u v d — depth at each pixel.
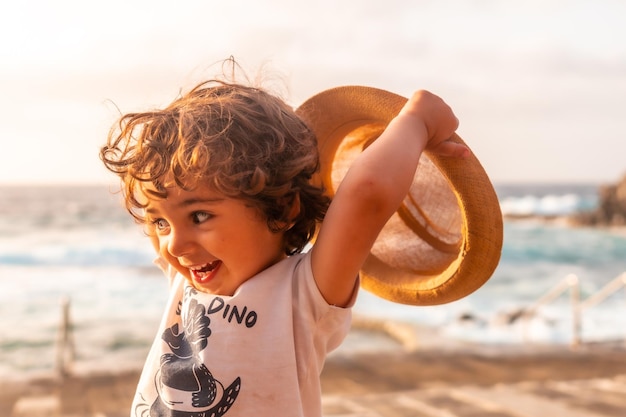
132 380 8.34
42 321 17.45
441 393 6.75
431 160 1.28
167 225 1.21
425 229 1.41
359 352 9.72
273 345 1.19
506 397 6.55
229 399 1.19
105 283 24.73
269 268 1.24
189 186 1.12
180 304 1.34
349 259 1.15
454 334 15.14
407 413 5.97
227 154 1.12
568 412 5.95
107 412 6.90
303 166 1.21
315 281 1.19
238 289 1.22
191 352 1.25
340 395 6.96
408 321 17.28
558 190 148.00
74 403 7.27
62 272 27.72
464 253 1.24
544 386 7.07
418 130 1.19
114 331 15.98
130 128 1.21
